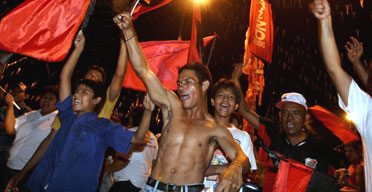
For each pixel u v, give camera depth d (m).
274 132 4.08
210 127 2.78
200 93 2.87
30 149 4.66
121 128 3.20
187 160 2.68
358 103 2.01
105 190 5.13
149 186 2.70
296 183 3.49
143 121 3.14
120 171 4.82
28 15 3.07
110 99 3.37
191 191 2.61
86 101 3.38
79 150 3.17
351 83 2.02
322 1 2.03
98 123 3.26
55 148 3.32
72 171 3.12
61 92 3.45
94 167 3.18
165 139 2.80
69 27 3.21
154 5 3.96
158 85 2.90
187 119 2.84
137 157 4.80
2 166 5.20
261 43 4.81
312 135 3.94
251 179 4.36
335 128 4.32
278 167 3.71
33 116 4.91
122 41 3.26
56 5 3.16
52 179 3.12
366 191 2.04
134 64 2.89
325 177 3.51
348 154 4.73
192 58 4.31
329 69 2.05
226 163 3.52
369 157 2.03
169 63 4.55
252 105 4.76
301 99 3.91
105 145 3.25
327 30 2.03
